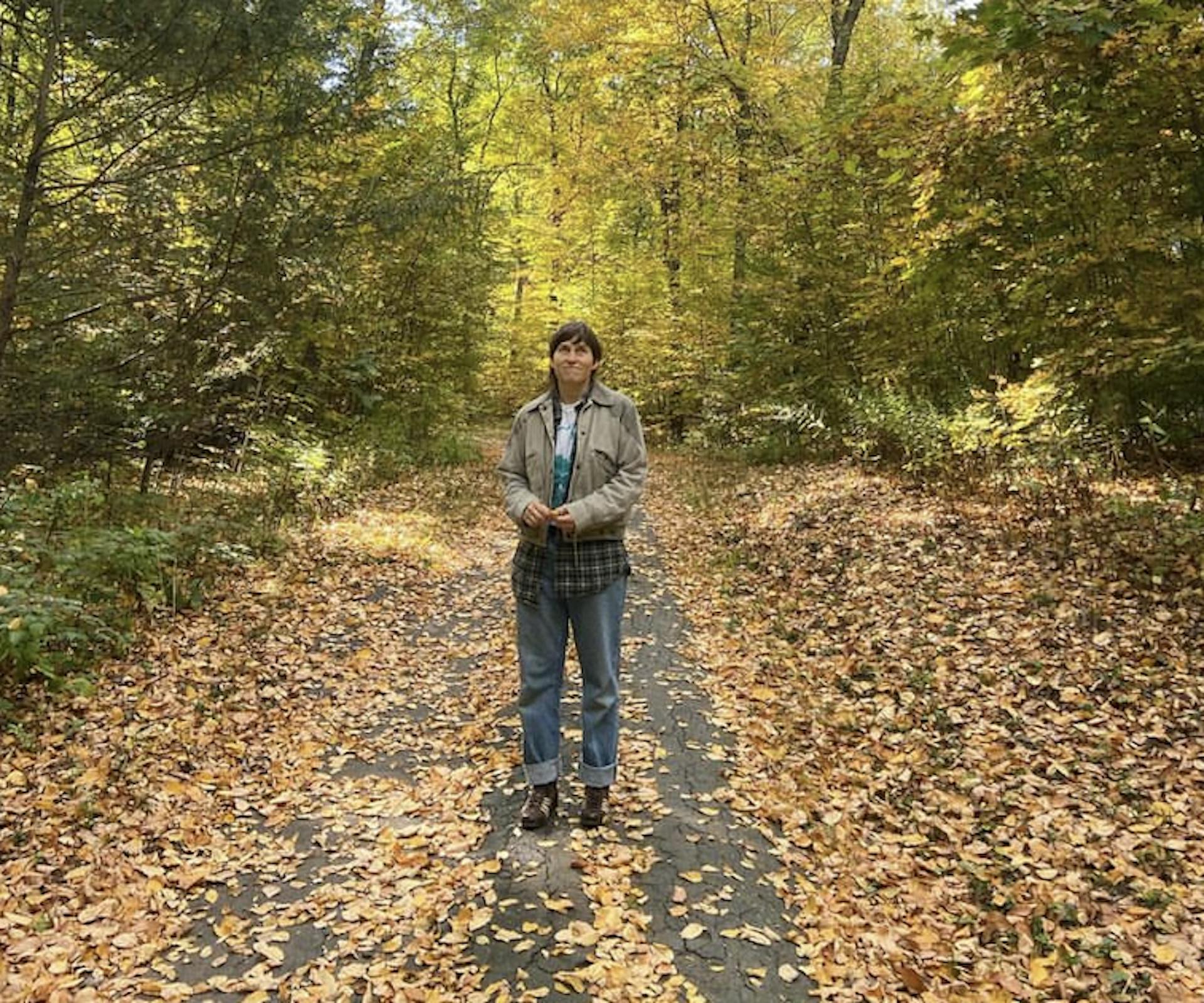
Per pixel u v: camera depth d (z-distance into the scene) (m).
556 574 3.47
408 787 4.12
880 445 11.63
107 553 5.93
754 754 4.41
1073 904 3.11
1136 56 6.07
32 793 3.90
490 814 3.78
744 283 15.17
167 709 4.78
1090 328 7.03
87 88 6.72
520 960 2.81
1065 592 5.77
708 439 18.30
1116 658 4.88
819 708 4.93
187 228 7.37
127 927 3.05
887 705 4.86
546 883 3.23
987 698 4.77
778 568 7.81
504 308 25.47
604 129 20.38
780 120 14.92
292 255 7.96
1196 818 3.58
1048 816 3.67
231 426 10.07
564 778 4.12
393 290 14.61
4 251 6.12
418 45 15.61
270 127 7.48
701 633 6.47
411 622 6.74
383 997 2.67
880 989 2.71
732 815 3.78
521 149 25.66
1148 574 5.69
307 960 2.87
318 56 7.93
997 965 2.84
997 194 7.79
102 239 6.72
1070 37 6.00
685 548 9.45
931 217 7.94
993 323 9.93
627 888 3.19
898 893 3.25
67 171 6.89
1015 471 8.21
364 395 14.07
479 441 20.72
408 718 4.98
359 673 5.61
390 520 10.04
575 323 3.49
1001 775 4.04
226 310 7.83
